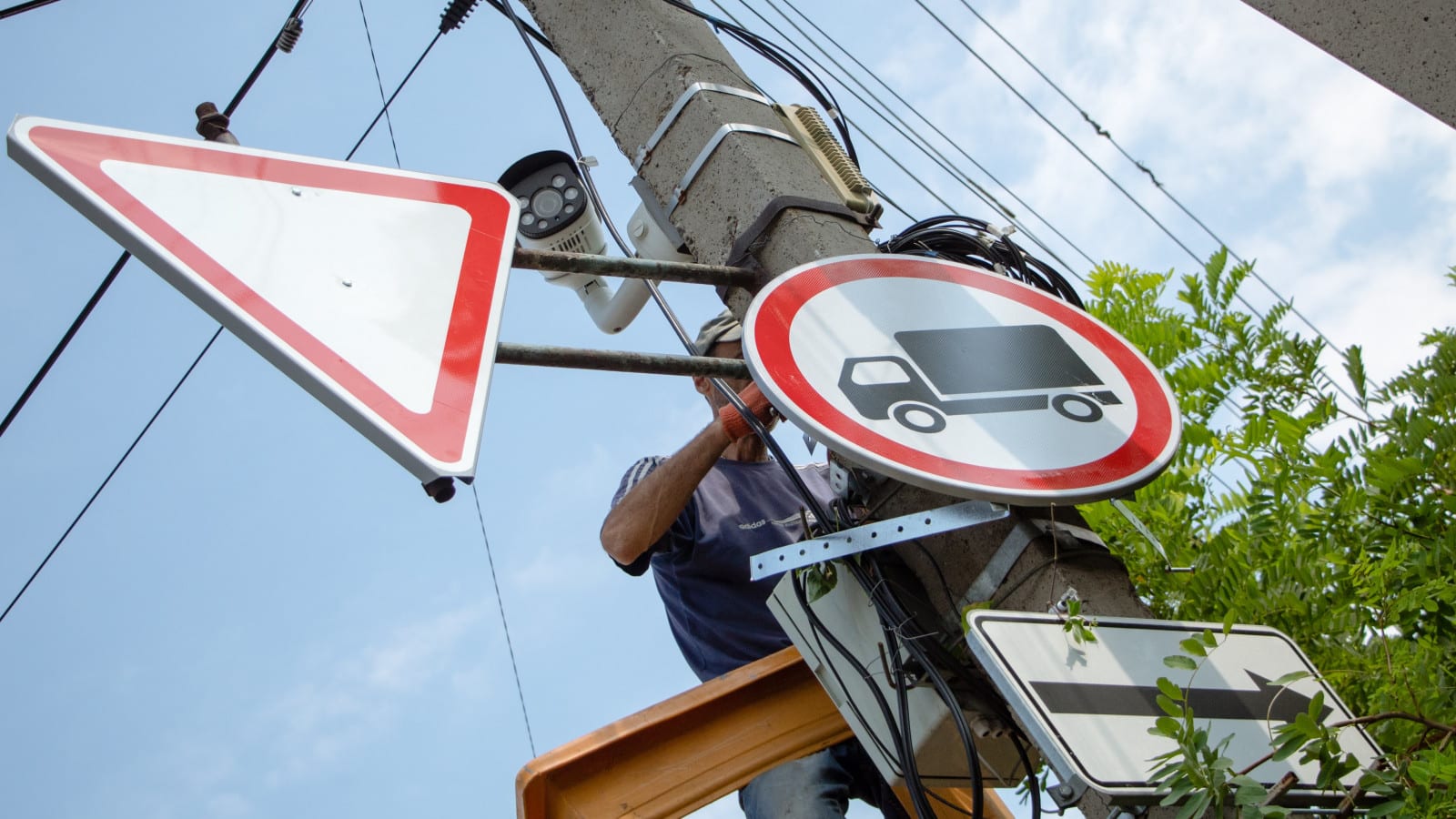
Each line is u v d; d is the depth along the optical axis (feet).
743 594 13.00
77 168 8.07
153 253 7.98
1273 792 8.14
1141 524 11.05
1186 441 13.10
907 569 10.36
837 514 10.57
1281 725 8.87
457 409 8.17
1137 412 9.78
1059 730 8.15
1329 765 8.20
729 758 12.07
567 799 11.59
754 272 11.51
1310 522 12.09
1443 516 11.71
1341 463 12.19
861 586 10.49
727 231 11.90
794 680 12.53
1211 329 14.12
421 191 9.43
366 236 8.91
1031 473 9.09
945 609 10.08
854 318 9.89
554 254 10.66
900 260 10.50
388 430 7.77
